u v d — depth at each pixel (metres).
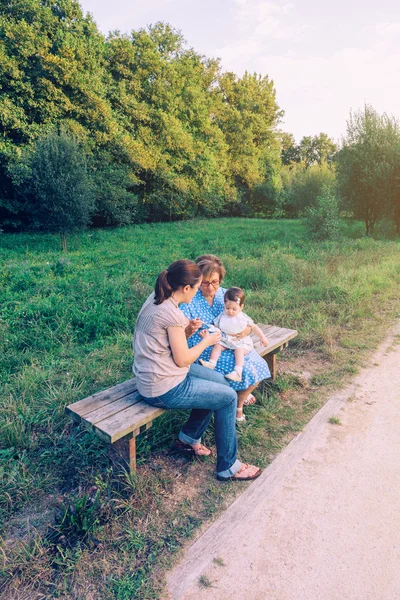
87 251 14.13
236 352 3.32
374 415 3.74
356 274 8.49
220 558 2.29
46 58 18.08
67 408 2.78
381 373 4.57
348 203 18.05
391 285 8.20
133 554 2.29
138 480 2.77
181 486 2.84
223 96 37.22
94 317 5.92
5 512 2.60
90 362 4.69
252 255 12.25
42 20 19.33
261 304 6.91
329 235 15.05
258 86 38.59
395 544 2.38
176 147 26.95
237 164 35.59
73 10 21.06
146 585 2.12
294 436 3.41
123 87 23.72
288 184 36.56
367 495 2.77
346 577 2.18
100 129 21.22
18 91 18.02
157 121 25.62
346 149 17.88
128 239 17.97
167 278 2.62
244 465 2.96
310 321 6.02
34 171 14.23
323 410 3.81
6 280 8.52
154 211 28.50
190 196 29.33
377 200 17.41
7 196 19.78
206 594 2.08
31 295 7.26
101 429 2.52
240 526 2.51
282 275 8.83
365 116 17.55
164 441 3.27
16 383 4.17
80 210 14.29
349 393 4.13
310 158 70.81
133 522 2.52
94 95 19.89
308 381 4.36
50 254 13.24
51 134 14.77
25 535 2.44
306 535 2.45
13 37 17.67
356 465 3.07
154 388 2.69
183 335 2.66
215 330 3.29
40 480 2.86
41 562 2.23
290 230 20.20
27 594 2.08
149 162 24.36
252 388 3.40
